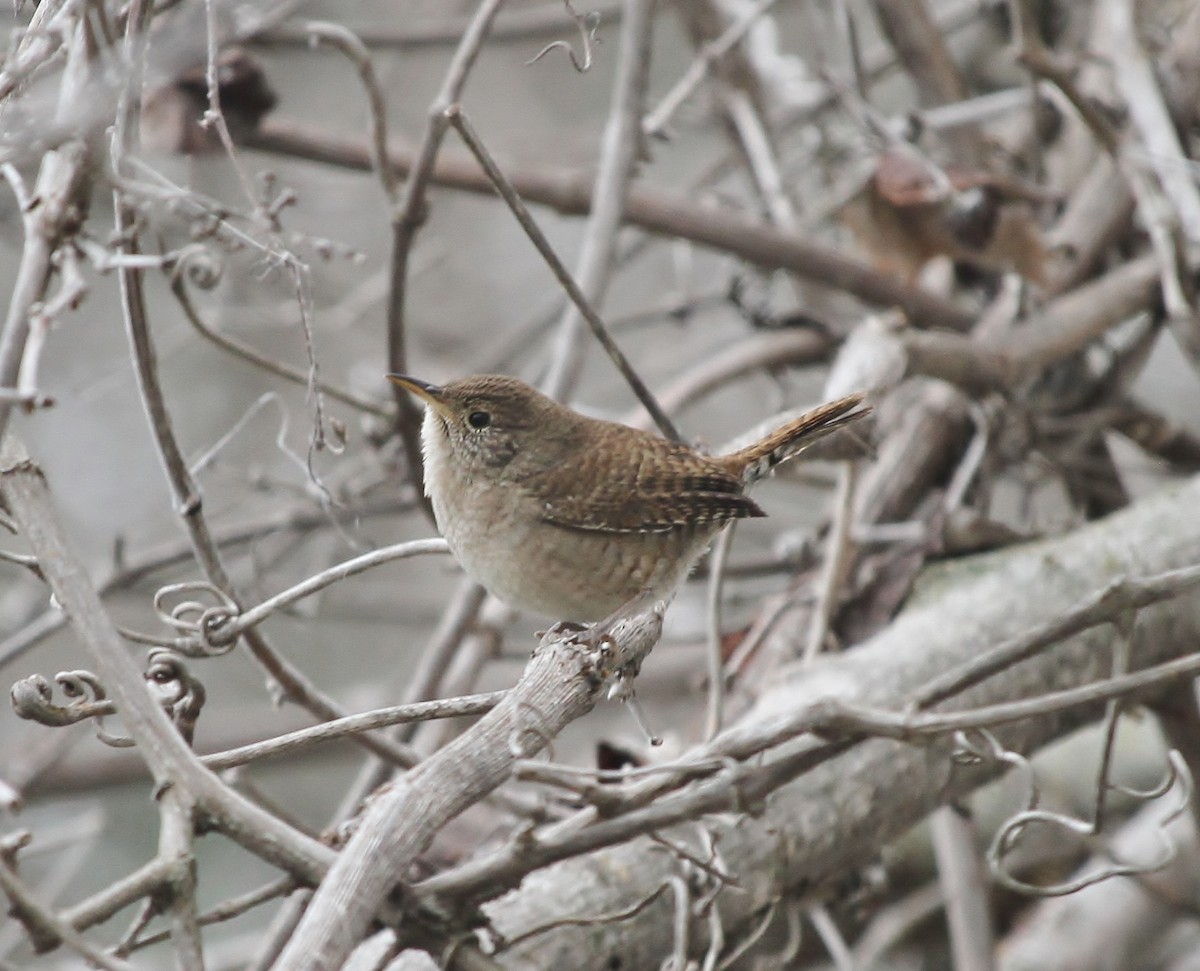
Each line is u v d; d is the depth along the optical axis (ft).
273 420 47.70
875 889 30.37
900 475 33.09
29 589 42.80
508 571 25.17
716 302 39.09
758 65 42.60
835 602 29.45
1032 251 35.37
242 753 19.07
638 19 34.37
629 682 23.18
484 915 18.76
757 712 27.35
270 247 23.36
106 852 44.57
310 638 47.55
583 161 46.98
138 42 20.12
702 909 22.12
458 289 51.39
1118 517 30.40
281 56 45.29
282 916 26.12
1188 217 32.53
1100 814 21.16
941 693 19.22
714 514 25.04
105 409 49.37
